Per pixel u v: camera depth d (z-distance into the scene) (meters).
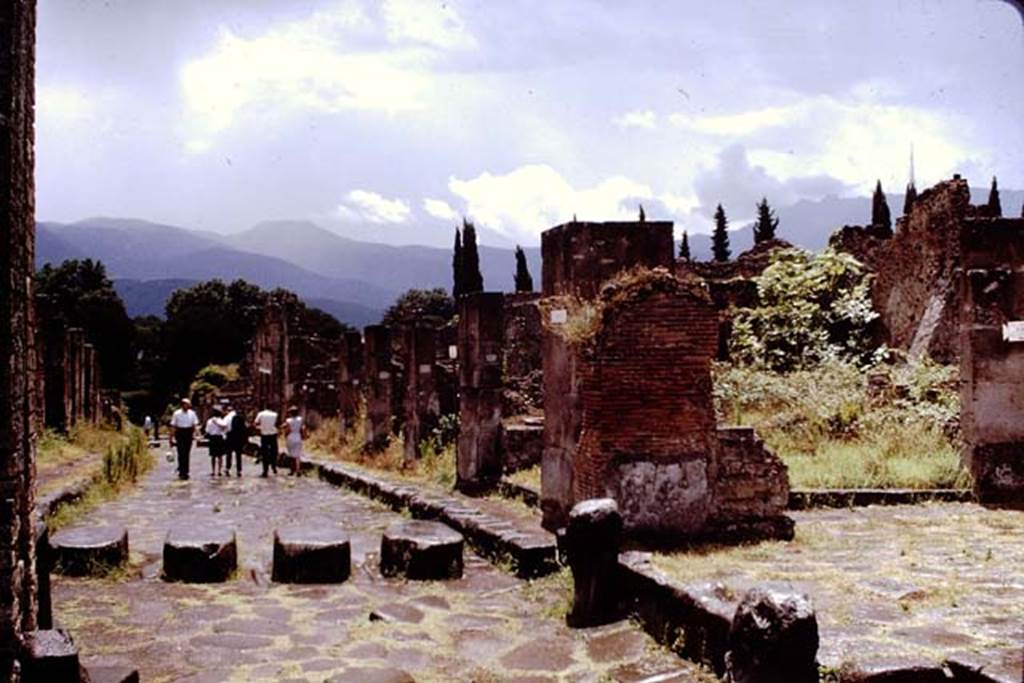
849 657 5.71
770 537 10.08
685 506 10.00
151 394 69.81
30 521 5.96
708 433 10.12
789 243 31.19
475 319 15.77
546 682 6.74
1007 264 12.70
